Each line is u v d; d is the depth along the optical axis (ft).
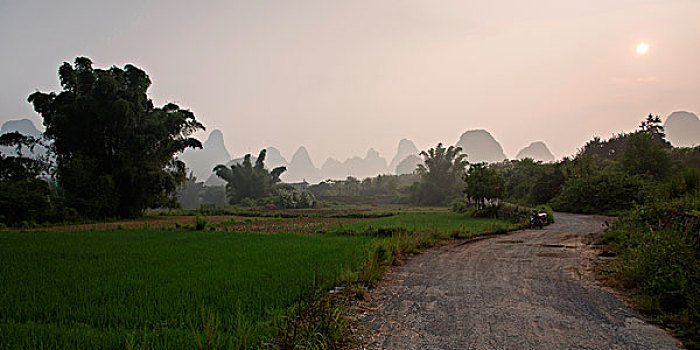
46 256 38.83
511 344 15.65
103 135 114.83
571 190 110.63
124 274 28.99
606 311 19.86
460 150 251.60
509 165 228.43
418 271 31.89
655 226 37.17
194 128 136.36
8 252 41.81
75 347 14.70
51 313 19.61
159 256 38.47
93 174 112.37
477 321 18.61
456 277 29.07
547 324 18.01
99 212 110.52
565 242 46.98
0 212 92.63
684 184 49.03
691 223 29.50
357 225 83.56
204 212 157.38
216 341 14.64
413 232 52.85
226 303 20.38
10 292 23.45
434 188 242.37
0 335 15.66
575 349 15.05
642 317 18.85
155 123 119.24
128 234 65.10
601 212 96.78
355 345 15.76
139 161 116.67
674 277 20.56
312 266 31.27
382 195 312.71
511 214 82.84
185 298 21.45
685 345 15.33
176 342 14.83
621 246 36.55
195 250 42.93
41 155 117.60
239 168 230.89
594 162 141.69
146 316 18.57
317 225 92.58
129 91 116.98
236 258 36.52
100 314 19.02
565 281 26.73
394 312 20.42
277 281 25.64
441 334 16.96
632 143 112.88
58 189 127.13
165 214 150.10
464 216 109.09
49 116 116.67
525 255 38.27
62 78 114.83
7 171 109.09
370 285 26.50
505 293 23.80
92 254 40.29
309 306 16.78
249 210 177.37
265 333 15.81
